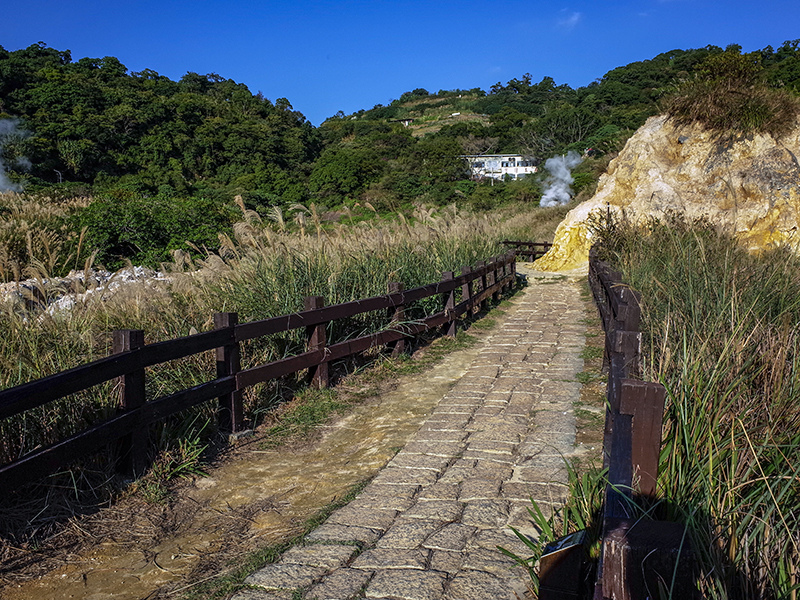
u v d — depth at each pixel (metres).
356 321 7.99
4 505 3.75
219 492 4.37
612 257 11.39
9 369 4.58
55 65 99.50
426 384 7.05
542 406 5.90
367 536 3.52
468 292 10.55
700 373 3.30
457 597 2.83
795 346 3.65
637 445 2.21
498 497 3.91
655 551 1.76
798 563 2.21
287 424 5.75
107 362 4.06
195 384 5.59
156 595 3.05
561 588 2.29
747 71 15.44
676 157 16.08
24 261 12.26
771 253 6.74
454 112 173.12
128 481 4.32
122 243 15.31
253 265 7.54
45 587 3.16
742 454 2.80
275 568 3.19
